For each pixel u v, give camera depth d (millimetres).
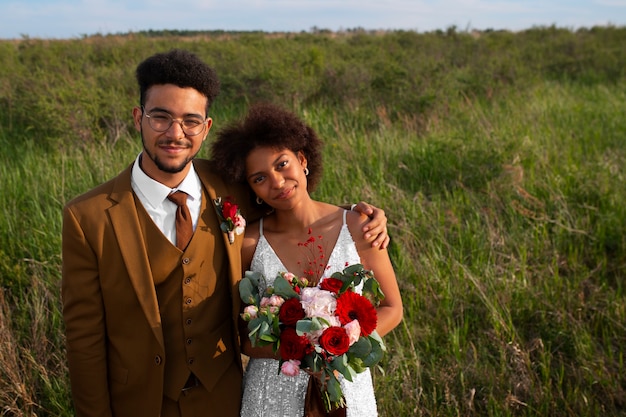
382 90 8836
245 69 9797
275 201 2193
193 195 2111
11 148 6703
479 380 3334
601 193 5414
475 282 3938
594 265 4586
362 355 1865
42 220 4605
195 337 2111
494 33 21953
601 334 3850
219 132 2256
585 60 14586
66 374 3252
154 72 1898
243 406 2299
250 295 2064
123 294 2027
